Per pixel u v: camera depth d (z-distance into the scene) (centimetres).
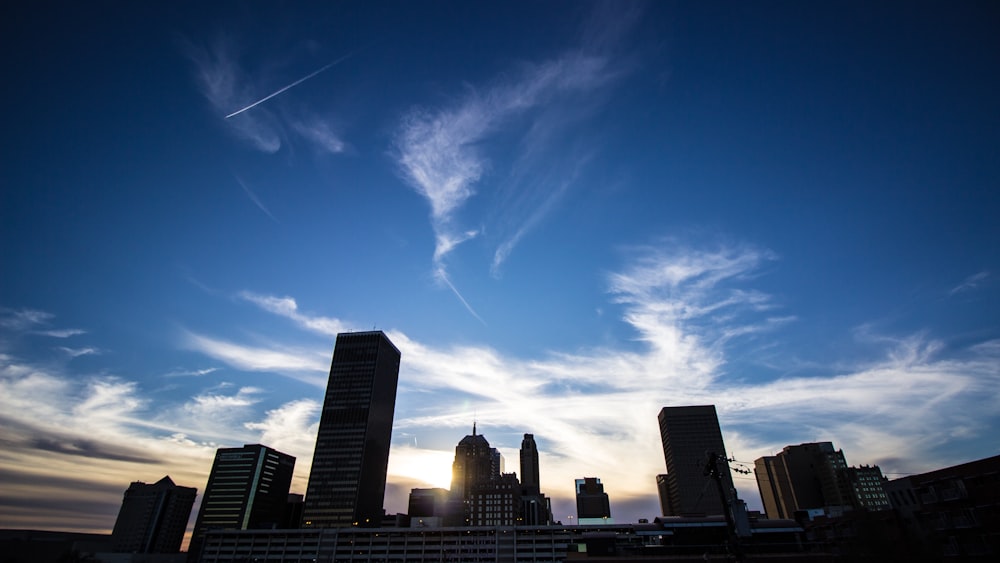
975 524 7650
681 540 9906
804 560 8425
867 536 8681
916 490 8731
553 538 19512
